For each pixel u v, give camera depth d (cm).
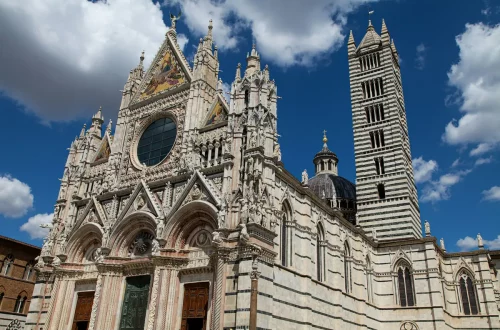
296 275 4431
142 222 4778
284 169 4603
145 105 5788
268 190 4131
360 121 7994
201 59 5412
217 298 3744
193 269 4225
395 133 7556
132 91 6078
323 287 4875
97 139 6212
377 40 8519
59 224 5603
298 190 4859
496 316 6212
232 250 3891
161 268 4281
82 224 5291
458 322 6431
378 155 7581
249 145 4250
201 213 4353
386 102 7875
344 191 8694
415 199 7500
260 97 4503
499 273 7069
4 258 6994
